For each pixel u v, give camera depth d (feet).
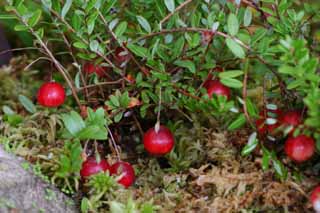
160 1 1.44
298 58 1.21
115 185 1.37
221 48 1.43
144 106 1.43
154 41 1.44
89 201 1.35
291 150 1.28
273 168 1.41
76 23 1.39
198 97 1.37
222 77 1.28
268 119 1.29
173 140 1.40
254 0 1.39
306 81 1.28
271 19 1.39
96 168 1.39
